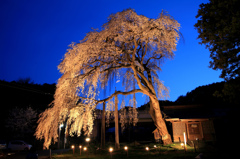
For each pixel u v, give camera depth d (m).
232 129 18.34
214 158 9.80
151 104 17.78
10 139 27.28
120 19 12.78
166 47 14.40
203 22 8.83
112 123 32.69
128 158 12.08
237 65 7.42
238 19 7.07
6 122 26.88
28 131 27.38
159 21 12.80
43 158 14.84
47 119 12.46
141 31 13.16
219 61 7.71
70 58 12.58
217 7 8.15
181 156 11.19
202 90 33.31
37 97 33.47
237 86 7.19
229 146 13.55
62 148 27.66
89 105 14.12
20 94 31.80
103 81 15.75
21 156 17.69
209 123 20.27
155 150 14.30
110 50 13.45
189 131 20.58
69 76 12.84
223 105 22.77
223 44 7.71
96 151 15.97
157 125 17.12
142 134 31.67
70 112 14.54
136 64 15.50
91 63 14.47
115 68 15.61
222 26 7.99
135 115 18.00
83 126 14.88
